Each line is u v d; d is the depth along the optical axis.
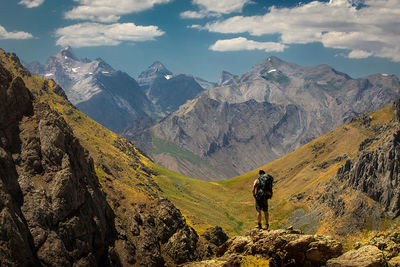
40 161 67.56
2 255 43.44
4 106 66.75
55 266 56.69
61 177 67.62
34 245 56.44
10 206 48.16
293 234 19.77
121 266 89.75
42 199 62.28
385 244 19.59
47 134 70.38
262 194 21.39
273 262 19.22
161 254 114.94
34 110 72.44
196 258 121.00
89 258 69.88
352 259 17.28
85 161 87.81
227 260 20.17
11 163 61.03
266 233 20.78
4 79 68.12
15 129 67.69
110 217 101.25
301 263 18.92
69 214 68.38
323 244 18.59
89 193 81.81
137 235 111.69
